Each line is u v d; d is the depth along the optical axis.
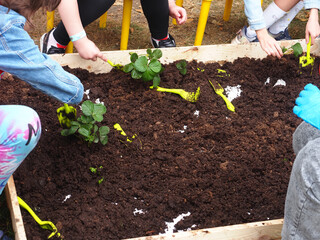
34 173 1.86
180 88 2.39
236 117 2.28
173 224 1.76
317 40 2.64
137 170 1.94
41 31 2.90
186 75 2.46
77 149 1.99
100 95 2.30
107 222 1.71
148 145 2.05
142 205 1.80
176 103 2.31
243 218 1.77
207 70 2.50
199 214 1.78
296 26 3.42
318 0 2.44
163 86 2.38
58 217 1.72
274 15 2.77
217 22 3.45
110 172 1.92
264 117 2.29
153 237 1.54
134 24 3.32
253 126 2.22
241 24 3.46
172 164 1.98
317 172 1.21
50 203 1.78
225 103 2.35
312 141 1.29
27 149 1.52
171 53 2.48
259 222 1.64
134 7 3.55
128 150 2.02
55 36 2.47
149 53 2.36
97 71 2.42
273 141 2.13
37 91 2.24
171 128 2.18
